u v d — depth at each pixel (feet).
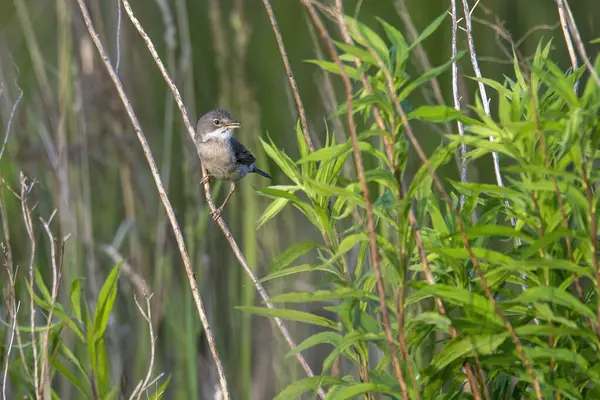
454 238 20.74
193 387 35.50
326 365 19.15
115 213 44.42
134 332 39.68
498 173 25.36
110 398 25.20
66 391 34.88
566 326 19.30
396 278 19.71
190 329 36.06
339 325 21.15
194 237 39.01
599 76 19.13
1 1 57.72
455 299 19.01
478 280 20.12
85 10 28.02
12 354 31.94
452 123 30.71
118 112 43.50
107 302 25.84
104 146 43.21
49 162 39.93
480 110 19.66
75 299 26.23
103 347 25.93
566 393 18.90
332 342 20.86
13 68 44.29
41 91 41.75
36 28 55.16
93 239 39.14
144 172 44.96
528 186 18.61
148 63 52.06
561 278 20.11
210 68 52.70
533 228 20.11
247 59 50.88
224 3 56.08
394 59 19.94
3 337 31.83
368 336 19.52
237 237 41.27
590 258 18.80
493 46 47.85
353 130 18.34
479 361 19.47
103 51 27.73
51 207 39.65
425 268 19.38
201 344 39.11
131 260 41.47
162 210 39.27
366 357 21.84
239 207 42.34
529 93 19.71
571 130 18.17
